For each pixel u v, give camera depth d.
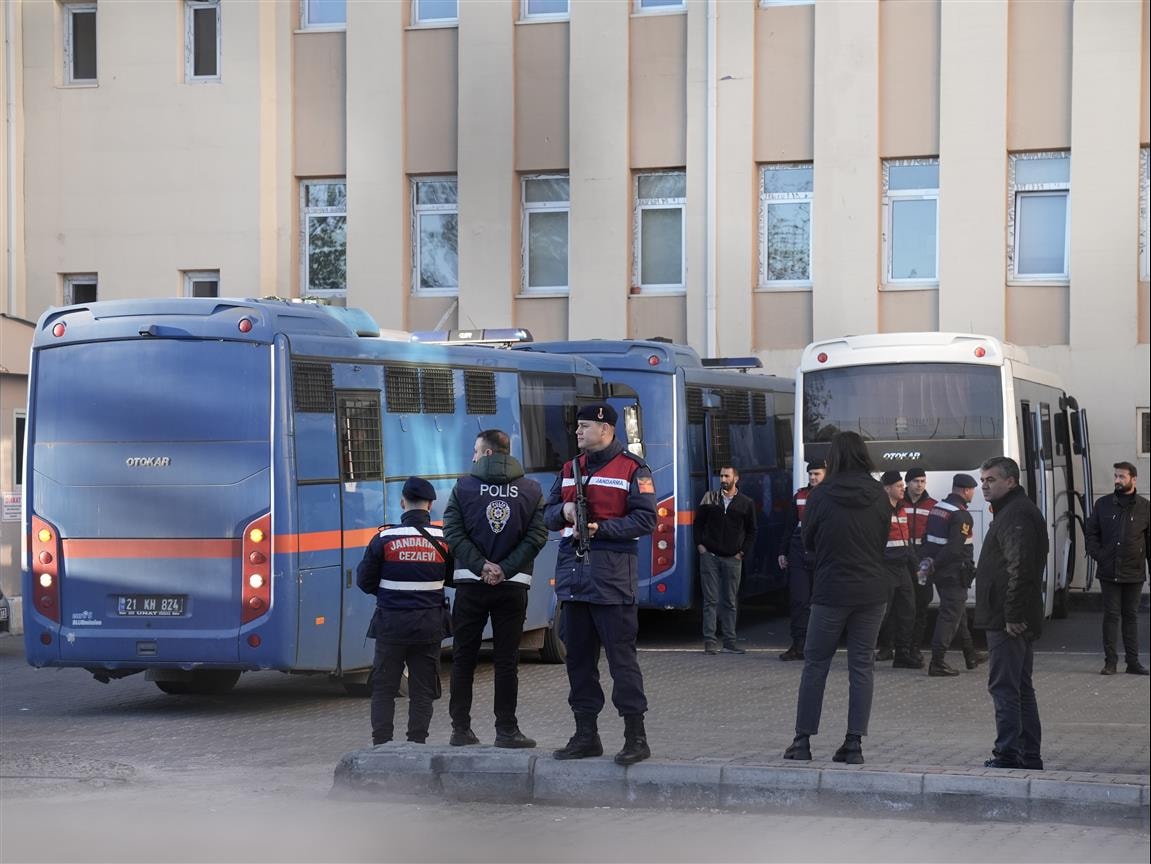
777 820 9.28
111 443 14.50
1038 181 24.98
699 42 26.08
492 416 17.33
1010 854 8.30
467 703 11.15
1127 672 16.94
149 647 14.34
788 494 25.08
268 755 12.05
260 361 14.25
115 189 28.28
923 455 20.03
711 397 21.97
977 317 24.91
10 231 28.28
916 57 25.30
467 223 27.02
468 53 26.97
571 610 10.02
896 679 16.67
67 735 13.16
